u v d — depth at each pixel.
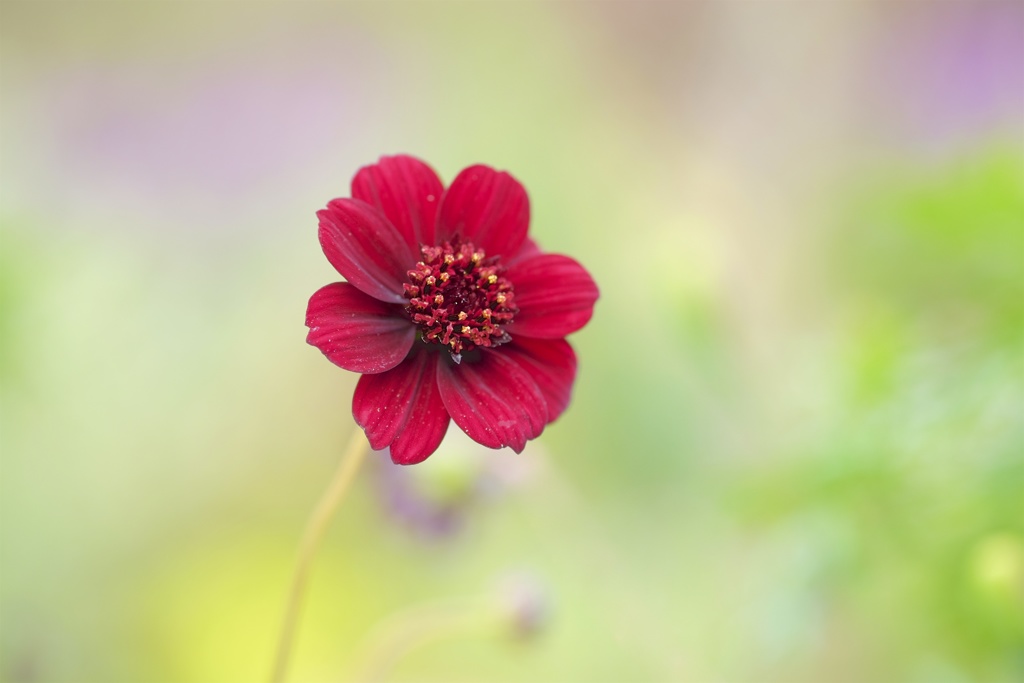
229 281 0.55
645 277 0.59
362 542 0.50
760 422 0.46
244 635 0.46
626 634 0.43
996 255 0.40
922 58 0.59
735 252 0.62
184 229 0.56
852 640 0.43
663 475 0.51
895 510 0.39
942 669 0.39
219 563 0.48
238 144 0.60
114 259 0.51
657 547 0.48
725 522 0.44
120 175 0.57
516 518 0.48
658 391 0.53
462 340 0.32
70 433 0.47
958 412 0.39
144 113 0.60
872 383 0.40
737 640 0.42
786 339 0.54
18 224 0.49
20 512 0.45
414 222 0.33
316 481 0.52
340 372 0.54
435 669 0.47
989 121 0.53
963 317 0.40
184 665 0.45
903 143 0.56
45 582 0.44
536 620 0.39
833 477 0.39
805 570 0.39
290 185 0.60
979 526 0.38
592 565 0.46
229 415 0.52
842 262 0.51
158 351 0.51
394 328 0.32
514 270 0.33
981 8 0.56
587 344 0.56
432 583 0.49
